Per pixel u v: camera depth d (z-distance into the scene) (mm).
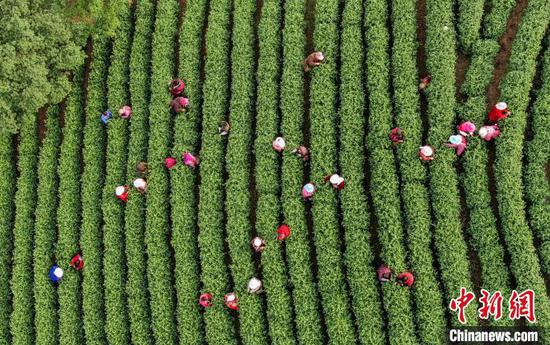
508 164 18656
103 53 23719
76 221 22422
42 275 22156
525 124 19094
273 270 19750
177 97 21859
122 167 22328
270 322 19484
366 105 20750
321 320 19469
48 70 20844
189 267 20484
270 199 20281
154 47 23047
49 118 23531
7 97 20266
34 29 20312
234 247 20219
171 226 21422
